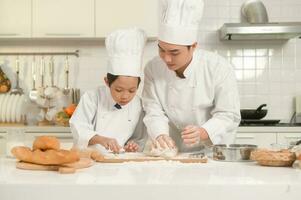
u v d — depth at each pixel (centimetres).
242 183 97
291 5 356
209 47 356
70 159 117
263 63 356
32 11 326
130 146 183
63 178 105
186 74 186
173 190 96
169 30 168
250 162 139
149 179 103
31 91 351
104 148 180
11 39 346
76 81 355
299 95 348
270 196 96
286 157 126
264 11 341
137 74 184
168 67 179
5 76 348
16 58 355
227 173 113
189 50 175
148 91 201
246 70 356
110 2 325
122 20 325
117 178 105
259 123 317
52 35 326
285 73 356
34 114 351
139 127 213
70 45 355
